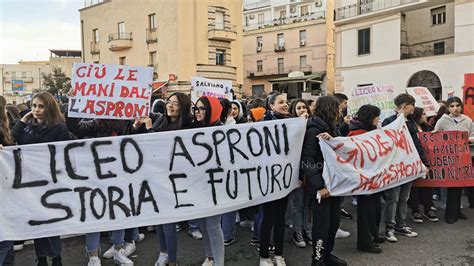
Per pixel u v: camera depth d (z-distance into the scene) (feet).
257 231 16.14
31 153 11.51
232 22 105.91
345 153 14.01
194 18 98.37
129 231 15.30
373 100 23.47
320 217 13.37
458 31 72.08
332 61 144.56
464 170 18.62
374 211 15.28
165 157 12.66
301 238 16.16
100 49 118.73
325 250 13.71
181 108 13.62
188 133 12.90
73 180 11.86
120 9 110.93
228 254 15.43
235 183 13.26
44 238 12.25
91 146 12.07
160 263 13.66
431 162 18.62
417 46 87.40
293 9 155.33
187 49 97.40
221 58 104.78
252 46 159.53
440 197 22.84
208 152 13.05
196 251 15.60
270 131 13.80
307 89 142.20
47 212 11.56
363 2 87.40
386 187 15.25
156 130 14.05
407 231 16.97
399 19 80.89
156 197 12.51
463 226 18.29
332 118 13.88
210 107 13.43
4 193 11.16
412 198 18.94
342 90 92.27
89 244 13.12
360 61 88.12
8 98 236.02
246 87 161.99
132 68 13.89
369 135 15.40
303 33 146.51
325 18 140.15
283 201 13.92
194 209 12.76
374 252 15.15
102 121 14.48
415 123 19.61
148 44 103.96
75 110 13.43
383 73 84.07
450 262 14.15
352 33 89.20
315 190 13.41
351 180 13.83
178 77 97.09
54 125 12.59
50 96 12.66
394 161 15.83
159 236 13.75
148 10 102.99
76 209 11.84
